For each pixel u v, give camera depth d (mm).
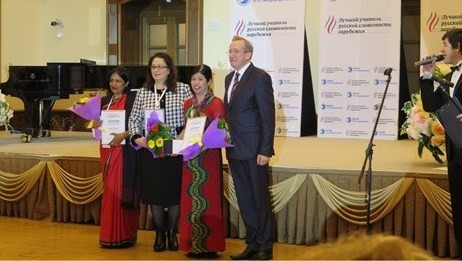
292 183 4816
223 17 9492
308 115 8492
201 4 9602
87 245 4758
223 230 4289
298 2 8227
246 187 4137
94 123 4656
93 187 5473
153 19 10648
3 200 5914
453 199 3748
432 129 4918
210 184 4219
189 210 4227
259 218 4109
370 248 1170
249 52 4066
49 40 11094
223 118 4086
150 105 4367
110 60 10648
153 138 4168
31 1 10938
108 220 4613
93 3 10789
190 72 7531
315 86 8898
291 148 6512
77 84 7613
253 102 4031
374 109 7828
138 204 4582
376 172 4633
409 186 4516
